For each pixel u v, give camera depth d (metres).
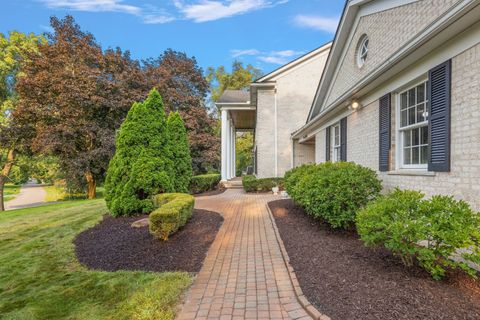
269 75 14.19
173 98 16.80
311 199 4.72
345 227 4.40
